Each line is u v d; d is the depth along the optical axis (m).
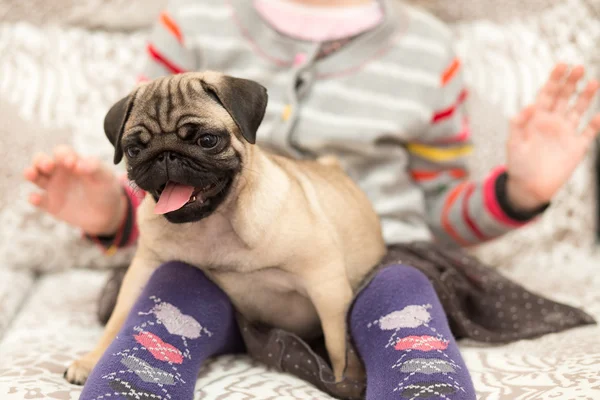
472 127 2.05
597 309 1.48
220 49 1.71
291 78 1.66
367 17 1.75
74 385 1.09
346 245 1.32
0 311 1.58
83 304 1.65
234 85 1.12
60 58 2.13
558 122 1.52
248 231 1.15
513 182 1.61
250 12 1.74
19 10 2.16
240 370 1.19
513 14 2.23
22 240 1.95
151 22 2.22
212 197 1.12
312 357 1.13
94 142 2.03
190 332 1.09
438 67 1.75
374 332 1.11
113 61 2.15
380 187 1.65
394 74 1.71
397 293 1.15
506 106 2.08
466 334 1.31
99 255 1.99
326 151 1.66
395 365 1.01
